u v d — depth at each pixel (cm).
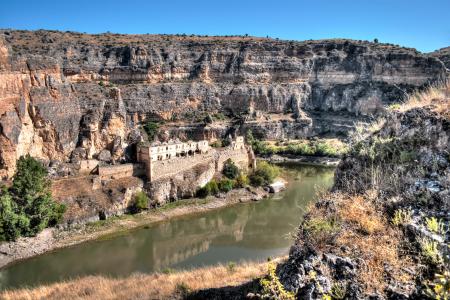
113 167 8450
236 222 8081
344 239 1500
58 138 9462
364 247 1445
